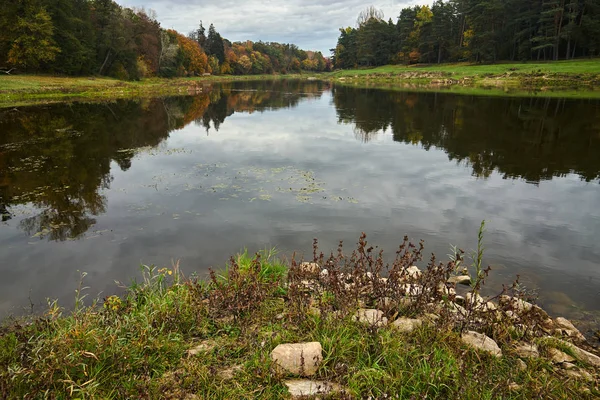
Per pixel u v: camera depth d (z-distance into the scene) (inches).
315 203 379.9
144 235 305.7
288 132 834.8
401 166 531.5
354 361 138.3
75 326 148.6
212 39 4520.2
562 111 1035.9
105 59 2288.4
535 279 239.8
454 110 1145.4
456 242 294.2
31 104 1249.4
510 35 2765.7
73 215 350.0
